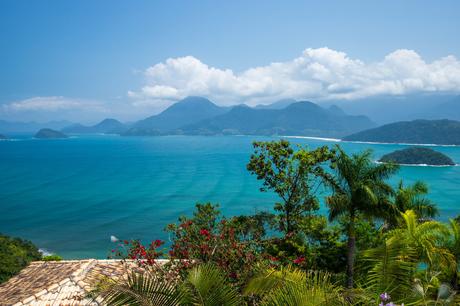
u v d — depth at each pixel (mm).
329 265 24594
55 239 72500
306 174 27156
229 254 11211
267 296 6363
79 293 14883
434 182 154000
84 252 64688
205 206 19453
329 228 27344
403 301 6574
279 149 28109
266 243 17203
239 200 111438
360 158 22266
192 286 5824
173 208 100688
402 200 27531
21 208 100938
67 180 156125
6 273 18797
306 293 5730
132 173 178625
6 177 167375
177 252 11594
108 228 80625
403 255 8266
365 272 12180
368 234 25391
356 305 6160
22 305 14469
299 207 28328
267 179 28375
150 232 77562
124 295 5414
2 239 27422
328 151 27094
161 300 5520
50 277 17359
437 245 18109
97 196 118875
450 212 99500
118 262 18078
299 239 25453
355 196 21219
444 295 6621
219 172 180250
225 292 5949
